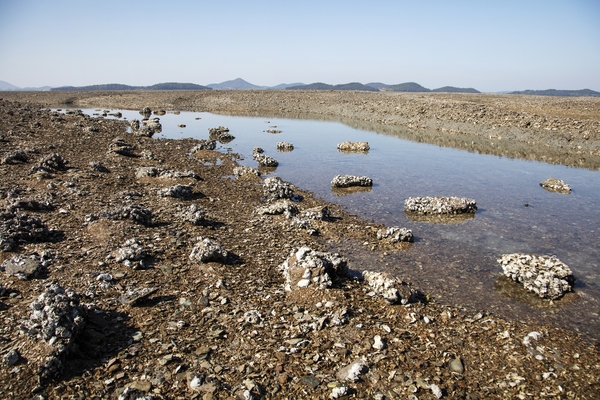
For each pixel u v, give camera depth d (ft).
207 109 238.48
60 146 84.69
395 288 30.89
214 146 103.96
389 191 66.80
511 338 26.89
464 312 30.66
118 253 34.63
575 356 25.04
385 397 20.51
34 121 121.19
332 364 22.82
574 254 42.19
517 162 90.22
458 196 63.87
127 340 23.70
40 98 274.77
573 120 118.21
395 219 53.11
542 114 136.98
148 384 20.22
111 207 47.60
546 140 112.88
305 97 253.44
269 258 38.17
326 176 77.66
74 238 37.52
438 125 147.13
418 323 28.07
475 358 24.38
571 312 31.14
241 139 123.65
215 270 33.78
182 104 255.91
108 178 62.44
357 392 20.70
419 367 23.02
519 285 35.65
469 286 35.35
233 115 204.44
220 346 23.84
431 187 69.21
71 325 22.07
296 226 47.60
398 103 190.29
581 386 22.04
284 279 33.37
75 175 60.49
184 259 35.53
